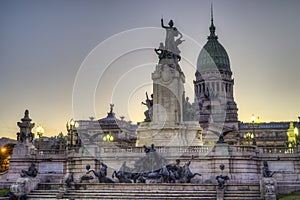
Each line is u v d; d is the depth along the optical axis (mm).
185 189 38844
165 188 39188
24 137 54688
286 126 133750
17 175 52188
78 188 40688
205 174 46562
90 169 48125
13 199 39562
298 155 47344
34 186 42188
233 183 41250
